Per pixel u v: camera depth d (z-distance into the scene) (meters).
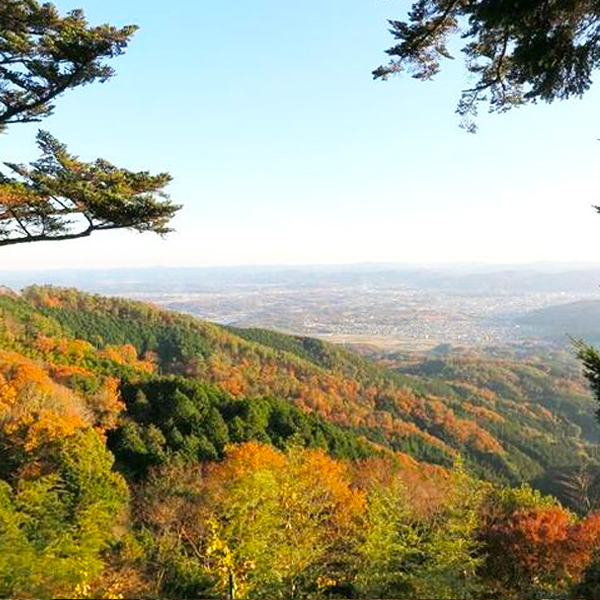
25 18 7.33
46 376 32.25
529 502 19.78
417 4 6.85
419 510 15.29
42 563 7.25
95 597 7.23
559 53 5.56
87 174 7.31
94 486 18.02
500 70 7.02
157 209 7.43
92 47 7.59
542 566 16.08
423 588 10.66
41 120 8.66
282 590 11.34
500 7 5.02
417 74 7.76
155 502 19.22
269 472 13.30
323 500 15.15
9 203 7.20
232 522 11.53
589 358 5.39
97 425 31.00
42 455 20.38
